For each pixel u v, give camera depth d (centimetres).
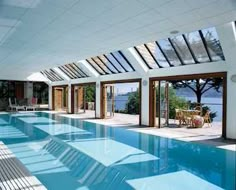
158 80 1066
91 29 632
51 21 573
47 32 664
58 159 612
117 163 584
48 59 1123
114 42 765
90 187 441
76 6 486
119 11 510
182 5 473
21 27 619
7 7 489
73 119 1448
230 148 708
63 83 1911
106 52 929
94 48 856
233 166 559
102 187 441
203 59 893
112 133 974
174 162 593
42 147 741
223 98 826
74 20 566
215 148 711
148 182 466
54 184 453
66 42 777
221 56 829
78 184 454
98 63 1364
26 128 1129
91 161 599
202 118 1102
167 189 431
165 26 598
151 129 1045
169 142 802
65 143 802
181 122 1207
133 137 891
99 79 1465
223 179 480
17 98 2297
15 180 454
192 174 509
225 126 827
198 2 457
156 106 1115
